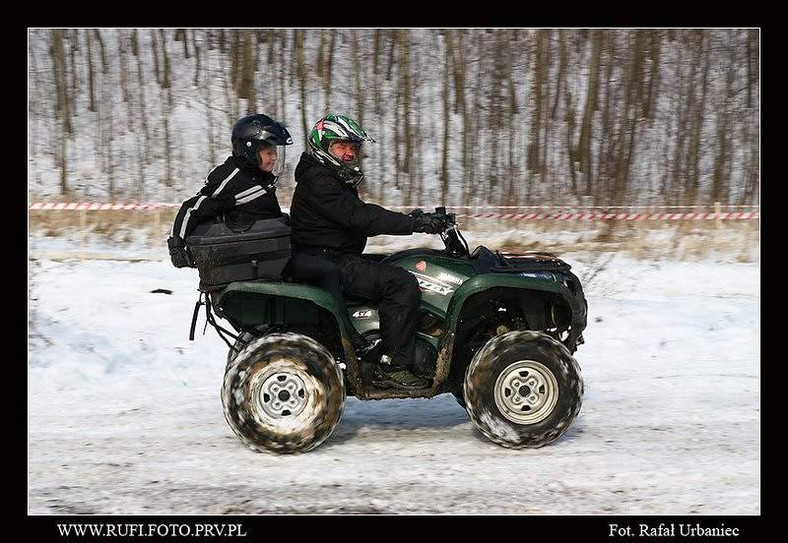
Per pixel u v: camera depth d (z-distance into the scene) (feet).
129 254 95.35
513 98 131.23
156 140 129.39
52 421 46.39
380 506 35.22
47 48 140.15
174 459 40.50
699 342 63.67
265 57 138.62
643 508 35.04
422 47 138.92
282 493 36.58
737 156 124.98
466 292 40.98
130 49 140.97
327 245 41.96
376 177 123.54
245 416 40.16
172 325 68.28
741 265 92.43
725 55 132.26
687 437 43.21
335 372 40.52
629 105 128.26
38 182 121.19
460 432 44.37
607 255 95.81
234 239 39.86
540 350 40.86
